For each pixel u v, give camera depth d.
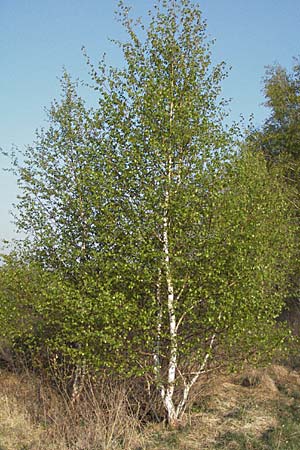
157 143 8.13
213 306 7.67
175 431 7.86
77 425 7.78
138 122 8.58
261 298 8.44
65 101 10.62
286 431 7.50
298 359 12.80
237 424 8.06
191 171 8.34
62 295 8.46
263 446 7.03
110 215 8.30
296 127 20.00
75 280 9.26
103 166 8.76
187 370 8.69
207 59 9.02
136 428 7.97
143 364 8.28
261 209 9.09
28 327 9.84
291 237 10.20
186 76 8.79
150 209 8.09
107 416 7.84
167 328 8.25
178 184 8.16
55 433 7.70
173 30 9.02
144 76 8.88
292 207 13.95
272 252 9.29
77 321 8.37
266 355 8.65
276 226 9.94
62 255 9.46
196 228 8.20
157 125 8.52
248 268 7.98
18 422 8.35
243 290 8.05
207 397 9.69
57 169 10.26
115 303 7.75
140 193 8.34
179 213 7.98
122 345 7.89
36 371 10.66
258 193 9.37
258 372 11.36
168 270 7.82
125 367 8.13
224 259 8.00
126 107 8.77
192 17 9.04
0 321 9.75
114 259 8.32
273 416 8.51
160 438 7.60
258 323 8.38
